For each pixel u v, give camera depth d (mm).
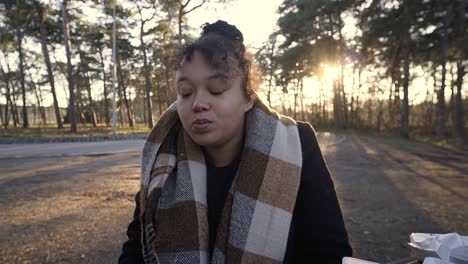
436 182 6836
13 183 6754
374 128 31141
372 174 7805
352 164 9586
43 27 28047
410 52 20547
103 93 44719
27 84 41000
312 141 1105
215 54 943
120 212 4660
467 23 15898
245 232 946
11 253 3246
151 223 1032
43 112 42688
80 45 35594
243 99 1019
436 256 1255
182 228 987
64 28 24750
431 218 4293
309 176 1037
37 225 4094
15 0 25484
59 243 3496
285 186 986
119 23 28719
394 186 6395
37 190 6109
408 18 17219
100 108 53656
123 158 10977
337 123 33219
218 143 1003
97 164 9562
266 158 997
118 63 37156
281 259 965
